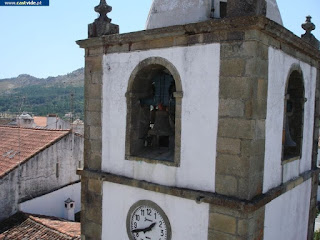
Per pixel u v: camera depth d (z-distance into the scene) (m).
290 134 10.37
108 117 9.59
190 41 7.94
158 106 9.58
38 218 17.39
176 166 8.28
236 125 7.38
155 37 8.37
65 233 14.89
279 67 8.34
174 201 8.34
